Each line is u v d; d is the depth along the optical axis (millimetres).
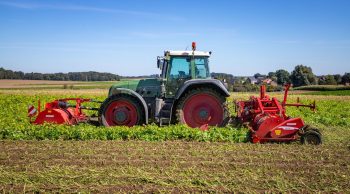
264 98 10602
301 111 19031
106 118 11484
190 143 9516
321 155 8281
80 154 8180
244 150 8711
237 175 6734
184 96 11375
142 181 6359
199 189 5977
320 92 55156
